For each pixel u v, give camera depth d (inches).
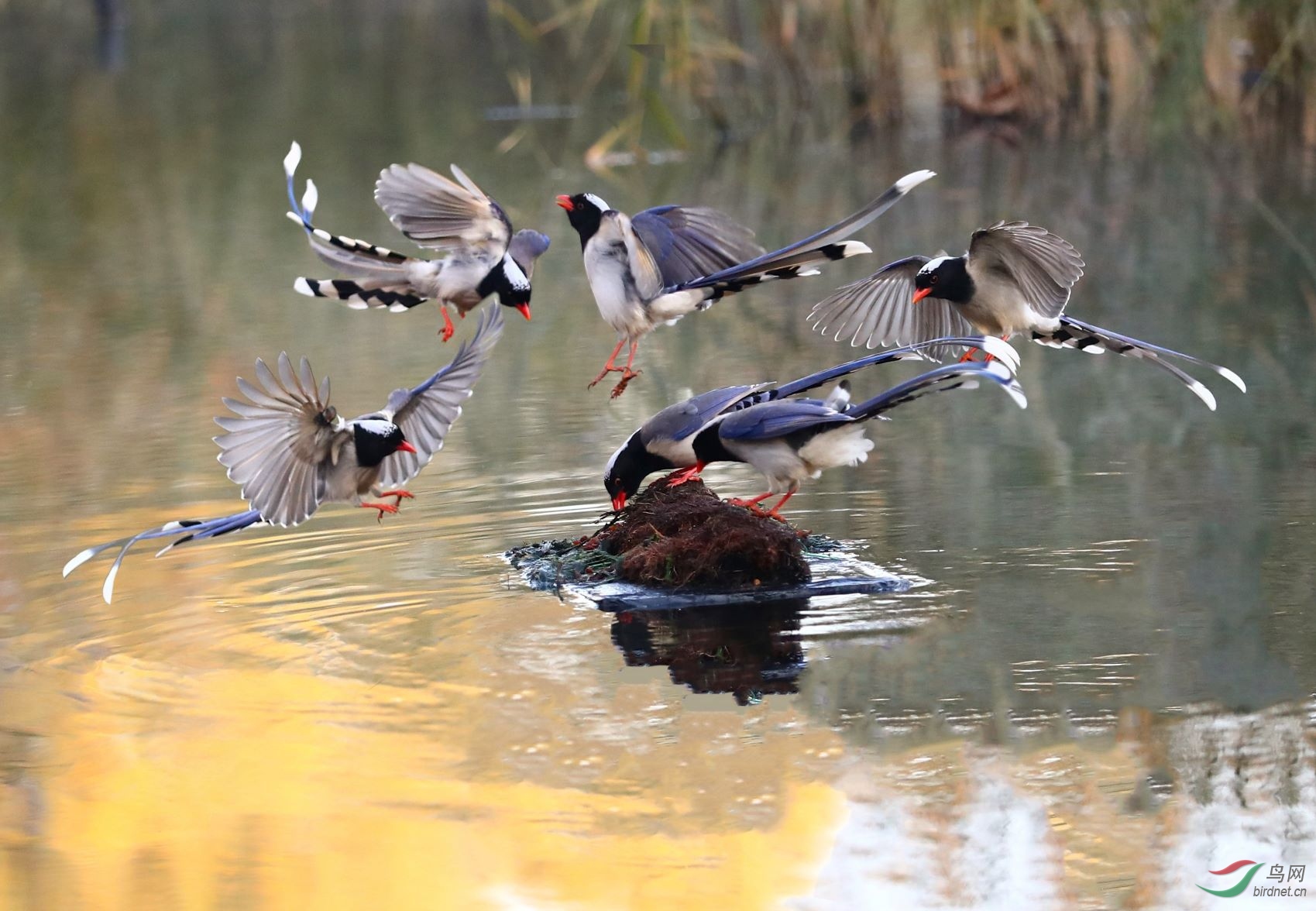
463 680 407.2
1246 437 609.0
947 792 341.7
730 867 312.3
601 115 1535.4
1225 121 1294.3
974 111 1433.3
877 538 511.2
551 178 1227.9
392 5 2463.1
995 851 316.5
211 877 313.3
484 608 461.1
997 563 485.1
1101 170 1197.1
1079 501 541.6
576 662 419.8
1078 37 1421.0
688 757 360.8
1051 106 1417.3
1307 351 727.1
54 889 310.3
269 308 885.8
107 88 1756.9
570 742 369.4
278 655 426.3
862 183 1181.1
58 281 960.9
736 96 1523.1
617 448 619.8
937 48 1448.1
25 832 331.6
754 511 491.2
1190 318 789.2
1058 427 635.5
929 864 313.0
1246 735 364.5
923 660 414.0
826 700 390.9
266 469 384.8
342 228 1065.5
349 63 1931.6
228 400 376.5
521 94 1579.7
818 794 342.0
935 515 531.2
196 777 354.0
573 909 300.4
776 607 456.4
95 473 597.3
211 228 1096.2
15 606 463.5
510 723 381.1
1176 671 400.5
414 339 814.5
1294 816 328.8
